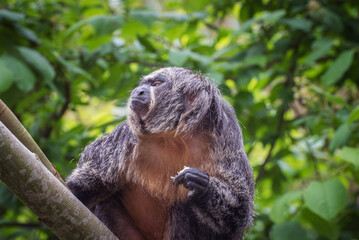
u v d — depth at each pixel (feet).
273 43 33.22
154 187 22.20
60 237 16.51
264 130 34.19
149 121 21.49
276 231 26.30
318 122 30.60
